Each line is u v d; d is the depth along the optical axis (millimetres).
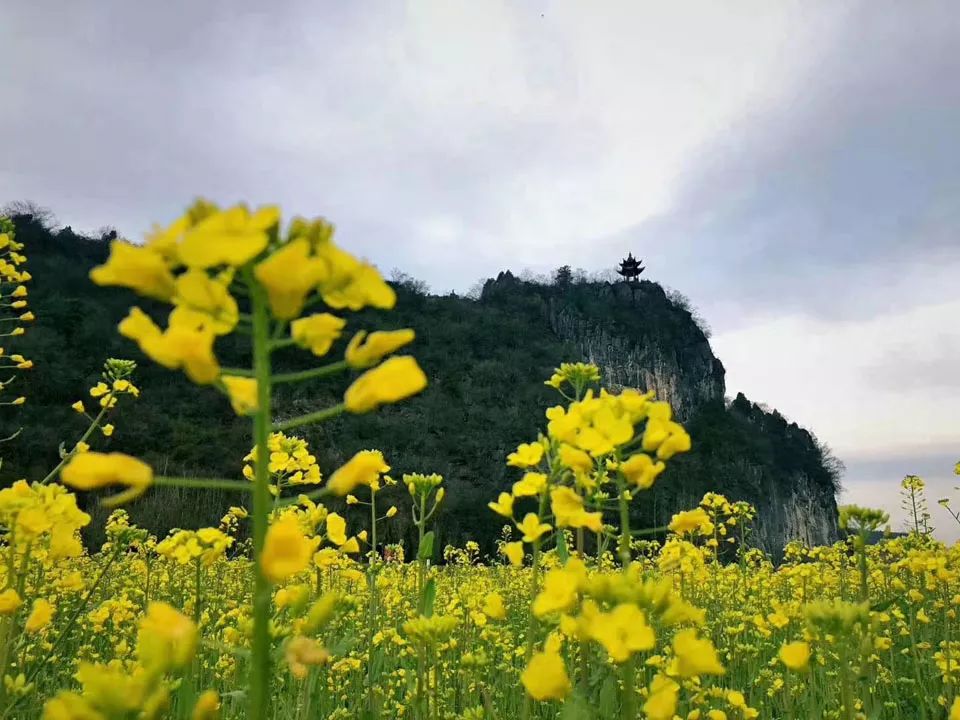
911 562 6949
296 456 4816
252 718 1577
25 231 86000
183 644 1572
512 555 3414
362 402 1722
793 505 123500
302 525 4215
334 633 5809
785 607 6691
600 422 2684
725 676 6160
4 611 3080
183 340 1567
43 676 4934
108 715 1503
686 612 2252
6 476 30078
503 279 168500
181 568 8203
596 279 180250
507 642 6816
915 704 6168
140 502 31484
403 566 10336
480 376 116000
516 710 5500
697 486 77875
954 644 6121
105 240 95562
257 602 1627
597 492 3229
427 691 4160
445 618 4090
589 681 2844
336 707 5551
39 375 58594
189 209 1661
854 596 9234
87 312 73062
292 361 84250
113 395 6906
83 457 1603
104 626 7062
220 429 70375
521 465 3547
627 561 2688
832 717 4754
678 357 172250
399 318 122875
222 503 34031
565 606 2271
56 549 3559
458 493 69938
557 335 154500
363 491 38469
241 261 1493
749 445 126562
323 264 1599
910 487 9914
